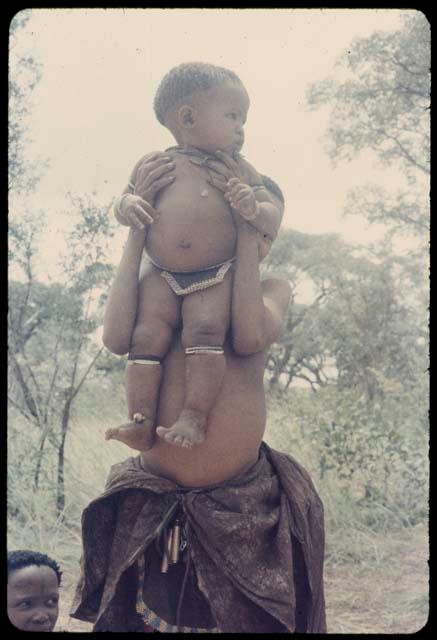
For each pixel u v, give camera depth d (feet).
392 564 18.17
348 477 20.89
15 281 22.43
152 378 9.14
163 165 9.45
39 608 10.60
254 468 9.52
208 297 9.12
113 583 9.13
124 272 9.43
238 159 9.86
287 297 10.27
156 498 9.39
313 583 9.46
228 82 9.62
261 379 9.55
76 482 20.90
